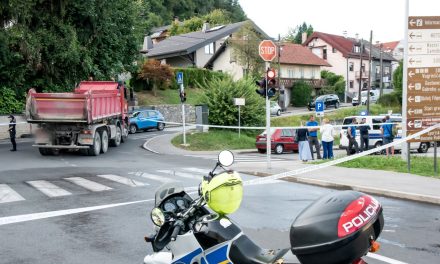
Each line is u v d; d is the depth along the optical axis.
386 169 15.45
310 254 3.38
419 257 6.93
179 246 4.54
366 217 3.34
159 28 101.25
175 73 55.16
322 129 19.75
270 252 4.18
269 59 16.53
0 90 32.59
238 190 4.43
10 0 29.61
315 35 85.94
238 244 4.24
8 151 24.06
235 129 33.84
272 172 15.35
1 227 9.03
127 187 13.27
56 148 22.44
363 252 3.34
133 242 8.00
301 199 11.30
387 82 91.62
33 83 33.72
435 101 14.44
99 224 9.20
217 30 72.56
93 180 14.59
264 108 34.94
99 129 23.28
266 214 9.76
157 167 18.05
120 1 36.84
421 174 14.20
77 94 21.22
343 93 75.50
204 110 32.72
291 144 28.64
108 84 27.30
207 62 64.88
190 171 16.67
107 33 35.94
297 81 66.94
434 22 14.49
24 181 14.42
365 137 21.88
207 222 4.39
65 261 7.07
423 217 9.39
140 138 32.62
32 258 7.23
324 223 3.35
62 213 10.11
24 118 33.16
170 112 47.59
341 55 83.00
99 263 6.96
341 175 14.32
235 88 33.88
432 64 14.40
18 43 30.53
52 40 31.64
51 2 31.55
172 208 4.77
